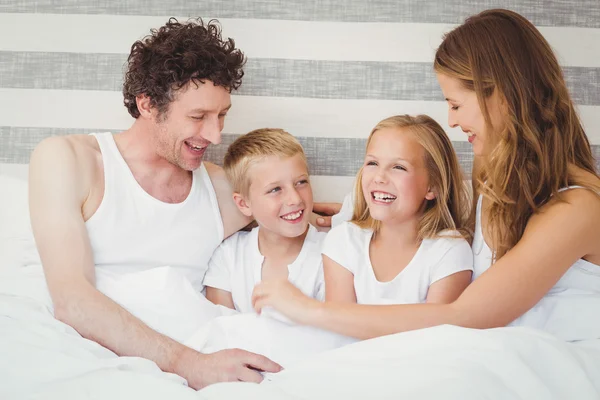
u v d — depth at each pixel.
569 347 1.00
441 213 1.33
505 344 0.93
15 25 1.71
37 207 1.24
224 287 1.47
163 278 1.25
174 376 0.98
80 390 0.84
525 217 1.16
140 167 1.40
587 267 1.16
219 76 1.31
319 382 0.89
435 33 1.69
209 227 1.46
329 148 1.72
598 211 1.11
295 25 1.70
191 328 1.21
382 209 1.28
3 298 1.15
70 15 1.70
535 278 1.08
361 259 1.35
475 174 1.47
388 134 1.30
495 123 1.21
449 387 0.83
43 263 1.20
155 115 1.33
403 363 0.91
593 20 1.69
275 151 1.42
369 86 1.71
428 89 1.71
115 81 1.71
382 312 1.11
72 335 1.07
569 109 1.21
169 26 1.40
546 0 1.68
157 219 1.39
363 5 1.69
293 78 1.71
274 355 1.12
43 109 1.72
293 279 1.44
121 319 1.12
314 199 1.73
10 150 1.73
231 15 1.70
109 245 1.34
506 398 0.85
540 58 1.20
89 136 1.40
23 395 0.86
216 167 1.57
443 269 1.27
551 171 1.16
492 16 1.24
